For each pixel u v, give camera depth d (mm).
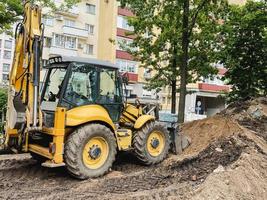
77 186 6492
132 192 6281
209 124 10555
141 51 16672
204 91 35031
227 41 14469
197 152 8906
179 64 15766
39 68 6609
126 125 8172
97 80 7363
